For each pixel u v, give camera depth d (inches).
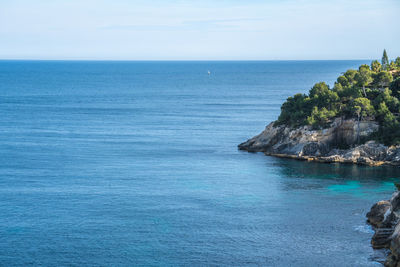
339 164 4527.6
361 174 4156.0
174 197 3518.7
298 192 3639.3
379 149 4581.7
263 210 3228.3
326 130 4815.5
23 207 3267.7
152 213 3164.4
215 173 4234.7
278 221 3016.7
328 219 3048.7
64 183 3875.5
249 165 4532.5
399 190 2797.7
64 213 3154.5
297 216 3107.8
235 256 2522.1
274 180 3988.7
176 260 2477.9
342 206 3302.2
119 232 2834.6
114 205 3326.8
